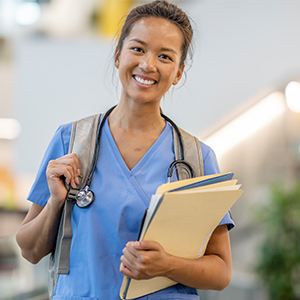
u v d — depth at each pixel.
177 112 4.73
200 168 1.11
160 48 1.03
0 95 8.30
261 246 4.17
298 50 4.62
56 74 5.18
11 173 8.78
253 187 5.03
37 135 5.20
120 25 1.19
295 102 4.65
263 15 4.90
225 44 5.13
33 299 2.16
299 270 4.05
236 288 4.02
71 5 6.59
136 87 1.04
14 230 4.61
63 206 1.07
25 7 6.98
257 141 5.06
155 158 1.11
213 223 0.99
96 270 1.00
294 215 4.04
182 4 5.39
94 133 1.11
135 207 1.03
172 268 0.94
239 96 4.95
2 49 7.67
